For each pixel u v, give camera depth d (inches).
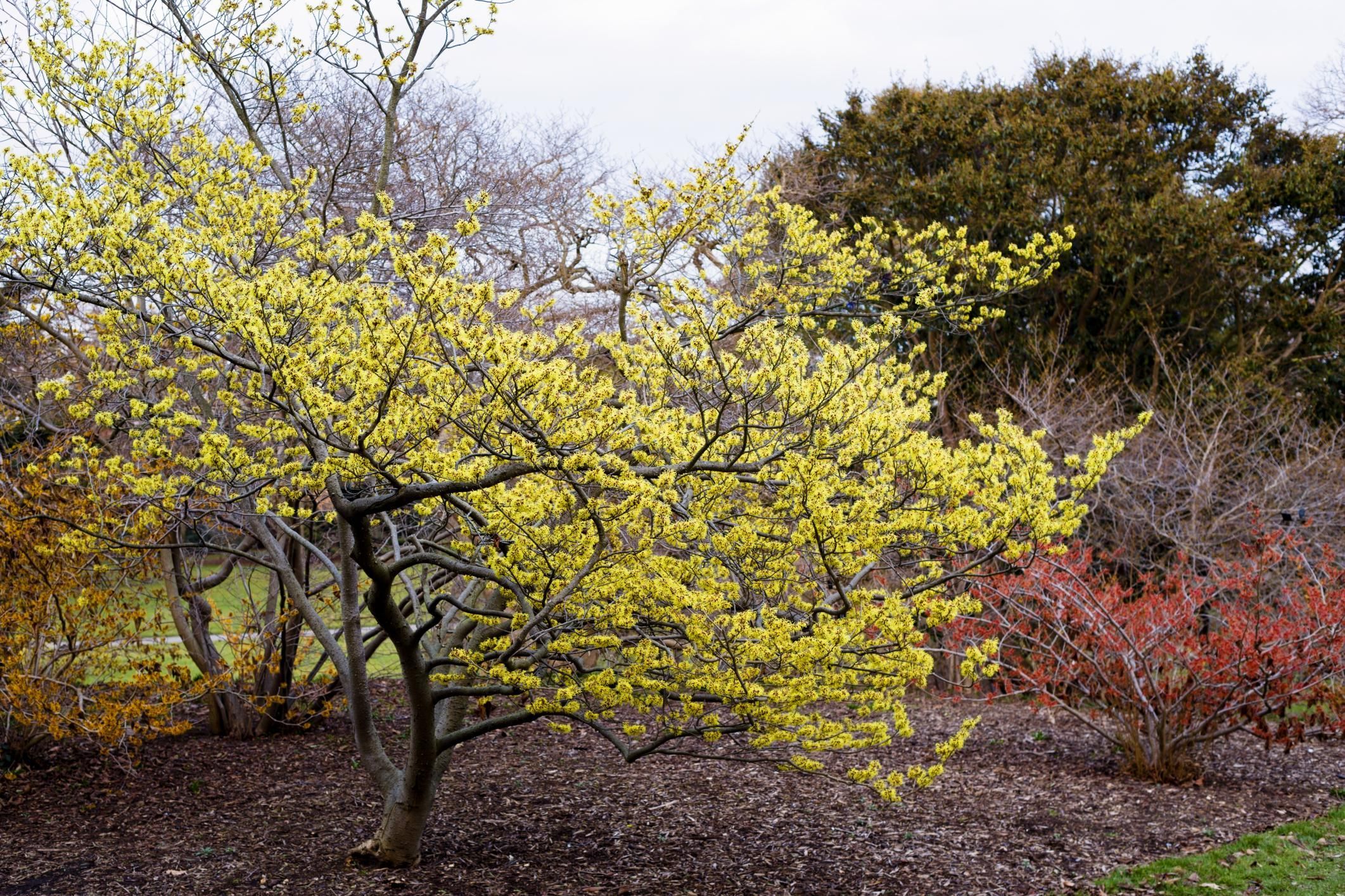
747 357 187.3
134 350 204.5
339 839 252.1
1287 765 354.9
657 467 181.0
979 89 719.7
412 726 216.7
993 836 270.5
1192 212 609.3
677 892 223.9
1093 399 542.9
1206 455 471.5
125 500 264.4
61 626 297.4
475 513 195.5
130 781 306.7
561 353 241.8
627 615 191.3
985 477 201.5
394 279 297.3
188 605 357.7
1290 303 662.5
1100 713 430.0
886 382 229.8
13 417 327.3
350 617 233.5
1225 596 449.7
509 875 229.9
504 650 192.2
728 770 331.9
